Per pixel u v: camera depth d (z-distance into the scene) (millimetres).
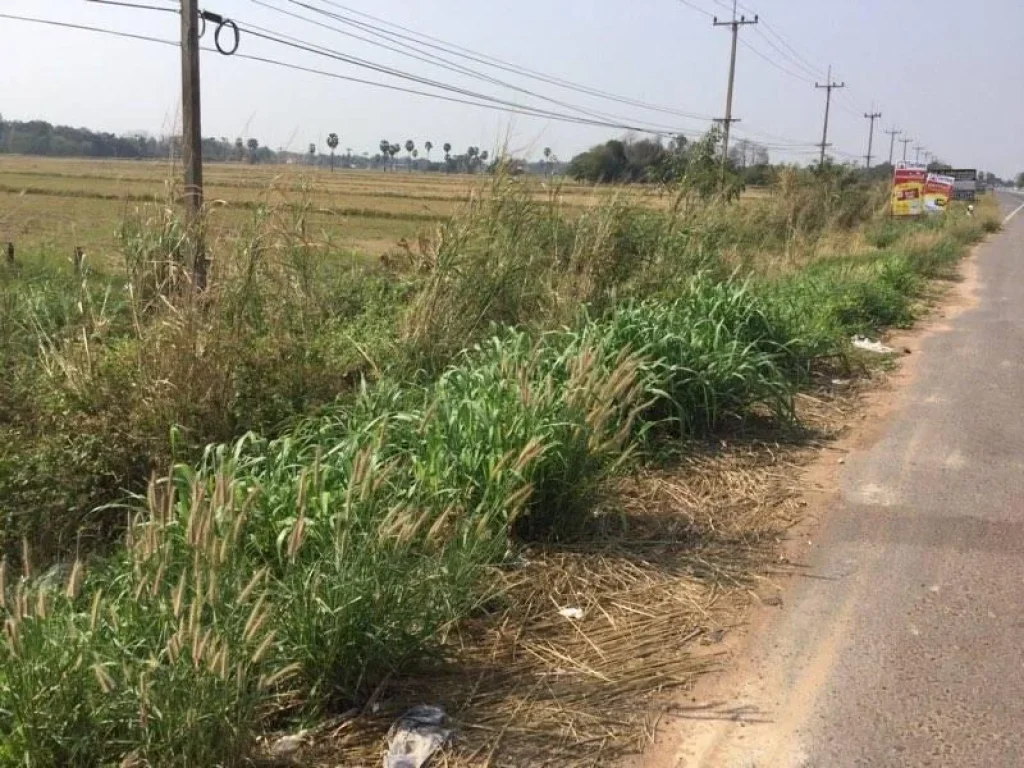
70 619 3115
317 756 3277
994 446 7156
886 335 12625
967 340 12336
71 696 2965
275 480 4566
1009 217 65625
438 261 7926
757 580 4777
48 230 9188
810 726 3520
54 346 6145
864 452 6965
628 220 9594
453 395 5762
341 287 8367
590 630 4234
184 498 4188
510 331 7133
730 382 7246
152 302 6367
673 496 5887
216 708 2951
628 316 7445
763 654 4047
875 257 21266
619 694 3729
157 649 3158
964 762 3305
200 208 6875
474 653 4000
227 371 5879
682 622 4328
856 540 5297
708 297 8906
